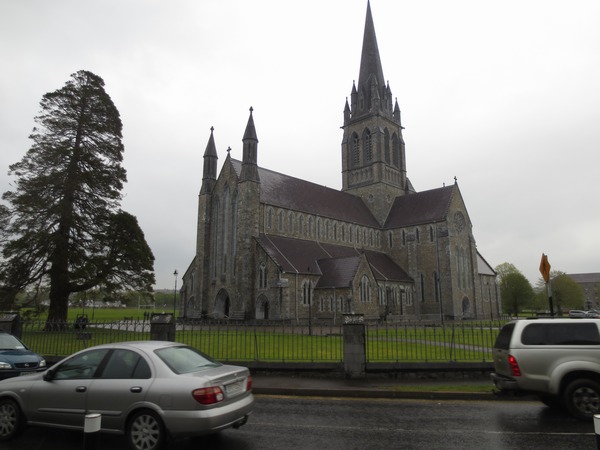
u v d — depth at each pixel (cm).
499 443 989
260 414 1267
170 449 961
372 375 1762
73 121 4388
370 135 8550
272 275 5472
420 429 1105
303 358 2078
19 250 3897
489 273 8769
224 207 6316
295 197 6850
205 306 6222
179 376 945
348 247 7275
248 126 6078
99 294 4597
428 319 7225
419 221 7638
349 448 956
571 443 988
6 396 1067
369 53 8794
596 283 19950
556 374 1222
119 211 4547
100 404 967
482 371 1778
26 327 2362
